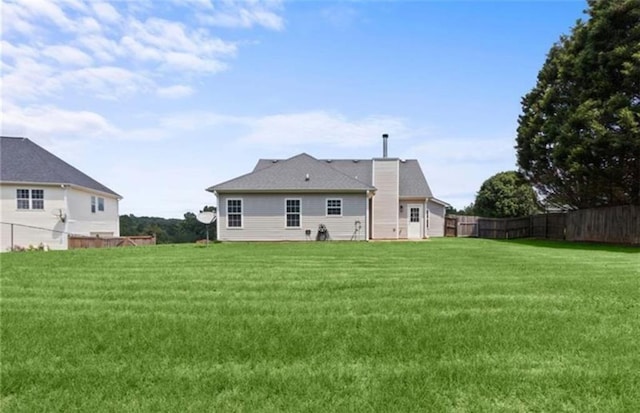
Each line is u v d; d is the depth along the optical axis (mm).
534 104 20281
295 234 18969
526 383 2406
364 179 23109
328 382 2424
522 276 6422
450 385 2385
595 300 4621
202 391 2314
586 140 15148
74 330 3486
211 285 5691
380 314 4008
